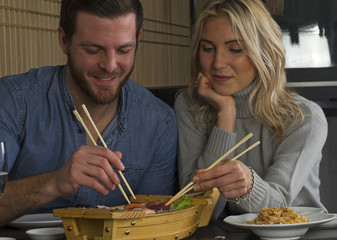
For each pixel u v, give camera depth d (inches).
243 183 62.9
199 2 156.1
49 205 74.6
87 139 75.6
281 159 74.0
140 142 78.7
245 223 59.9
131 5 65.1
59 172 59.7
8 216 61.7
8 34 102.9
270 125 78.2
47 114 74.7
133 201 63.7
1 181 53.5
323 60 162.1
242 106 79.9
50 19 113.1
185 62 156.9
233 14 75.5
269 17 78.7
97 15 64.0
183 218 55.4
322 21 161.6
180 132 83.0
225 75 77.5
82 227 51.8
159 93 105.1
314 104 79.4
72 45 66.9
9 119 73.0
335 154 131.7
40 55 110.3
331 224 61.6
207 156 77.5
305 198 77.7
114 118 76.4
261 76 76.9
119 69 66.9
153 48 142.1
